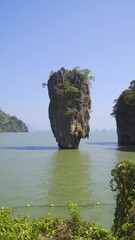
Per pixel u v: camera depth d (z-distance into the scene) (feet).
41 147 299.58
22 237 24.80
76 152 235.81
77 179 111.86
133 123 324.60
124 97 339.16
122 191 32.53
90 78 290.35
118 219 32.14
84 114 283.18
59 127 277.64
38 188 96.22
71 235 25.93
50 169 140.36
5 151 251.60
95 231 26.27
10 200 80.28
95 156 201.26
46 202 77.66
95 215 64.95
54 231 26.40
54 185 100.73
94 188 94.99
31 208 72.13
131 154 213.25
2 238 24.32
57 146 312.91
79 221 27.45
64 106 275.18
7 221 26.09
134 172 32.19
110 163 161.48
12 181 109.29
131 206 30.86
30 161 175.22
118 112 349.61
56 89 281.54
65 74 285.84
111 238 26.16
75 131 274.98
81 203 76.28
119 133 352.49
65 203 76.38
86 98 286.66
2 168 145.79
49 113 290.35
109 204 74.84
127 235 28.58
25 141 444.55
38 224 26.91
